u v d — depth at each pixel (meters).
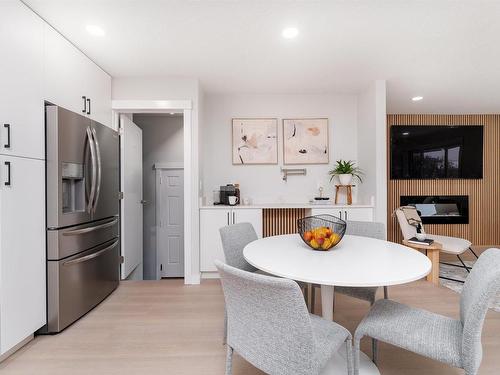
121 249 3.15
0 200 1.61
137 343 1.88
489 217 4.64
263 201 3.67
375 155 3.14
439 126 4.51
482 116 4.62
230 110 3.65
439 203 4.59
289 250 1.67
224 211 3.11
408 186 4.57
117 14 1.91
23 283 1.77
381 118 3.12
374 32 2.15
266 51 2.46
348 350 1.24
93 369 1.61
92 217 2.36
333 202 3.69
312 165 3.70
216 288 2.88
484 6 1.83
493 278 1.01
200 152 3.23
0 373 1.57
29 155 1.82
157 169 4.33
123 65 2.73
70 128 2.10
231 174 3.66
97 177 2.38
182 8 1.86
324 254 1.57
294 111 3.67
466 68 2.81
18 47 1.74
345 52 2.47
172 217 4.36
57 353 1.76
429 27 2.08
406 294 2.69
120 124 3.13
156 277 4.34
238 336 1.10
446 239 3.39
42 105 1.94
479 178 4.57
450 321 1.32
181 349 1.81
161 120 4.31
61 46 2.16
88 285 2.32
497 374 1.56
